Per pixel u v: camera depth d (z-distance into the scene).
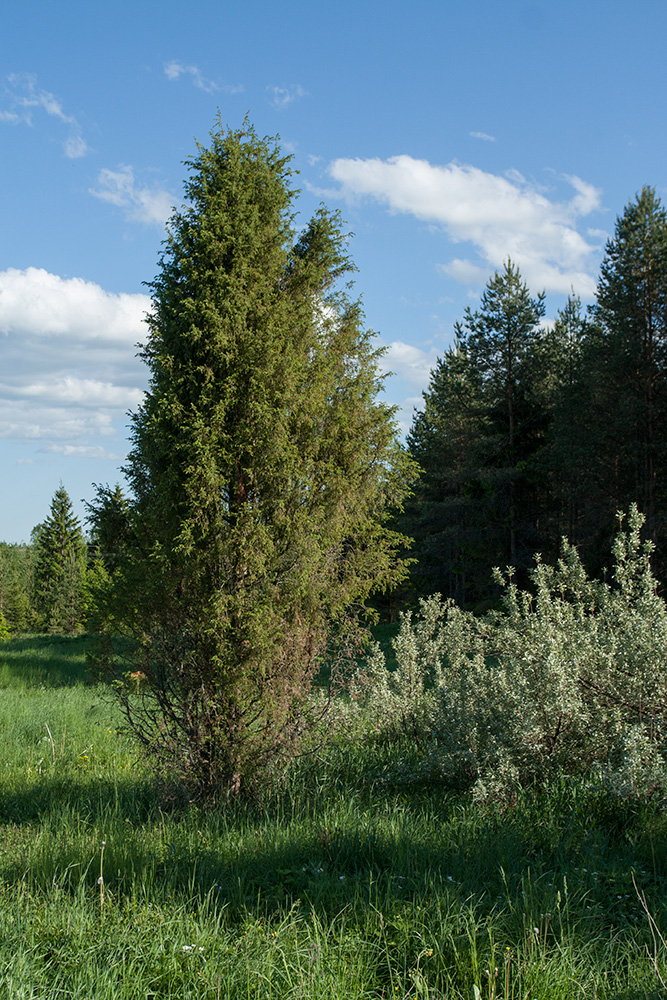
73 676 17.98
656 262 23.05
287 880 4.29
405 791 6.57
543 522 31.70
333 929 3.66
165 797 6.34
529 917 3.65
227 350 6.62
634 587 7.02
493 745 6.01
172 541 6.43
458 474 32.22
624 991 3.10
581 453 23.36
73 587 50.72
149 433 6.60
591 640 6.44
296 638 6.65
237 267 6.74
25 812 6.64
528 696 6.05
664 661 6.00
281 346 6.73
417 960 3.31
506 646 6.70
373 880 4.33
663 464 22.30
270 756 6.41
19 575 72.44
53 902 4.03
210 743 6.43
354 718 8.34
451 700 6.71
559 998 3.04
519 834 5.04
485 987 3.14
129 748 9.20
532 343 31.84
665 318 22.86
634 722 6.01
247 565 6.49
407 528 35.78
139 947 3.44
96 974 3.19
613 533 22.45
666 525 21.03
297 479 6.74
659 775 5.23
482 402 33.25
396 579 7.45
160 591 6.50
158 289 7.03
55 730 10.38
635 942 3.54
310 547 6.53
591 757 6.14
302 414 6.79
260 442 6.52
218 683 6.35
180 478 6.57
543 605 6.85
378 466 7.24
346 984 3.18
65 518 56.75
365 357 7.47
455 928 3.60
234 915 3.99
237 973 3.26
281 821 5.70
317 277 7.24
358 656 8.44
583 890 4.04
